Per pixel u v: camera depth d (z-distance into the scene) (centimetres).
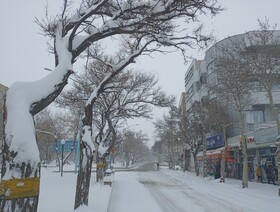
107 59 2091
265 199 1850
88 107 1245
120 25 891
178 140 5284
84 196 1162
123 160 11662
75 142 4359
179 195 2122
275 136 2678
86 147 1195
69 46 815
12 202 534
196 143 4875
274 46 2211
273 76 2233
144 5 867
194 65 5856
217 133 4500
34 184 557
